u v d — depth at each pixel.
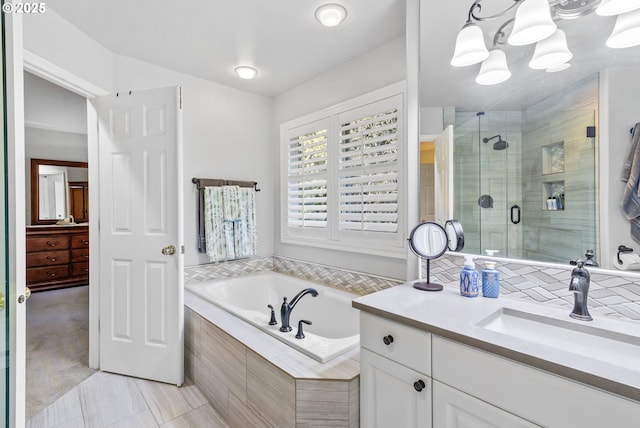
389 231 2.24
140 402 1.94
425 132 1.72
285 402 1.38
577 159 1.23
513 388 0.89
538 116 1.33
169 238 2.15
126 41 2.25
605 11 1.16
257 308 2.99
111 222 2.28
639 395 0.69
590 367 0.78
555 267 1.29
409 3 1.76
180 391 2.06
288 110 3.17
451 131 1.61
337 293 2.48
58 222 4.82
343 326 2.34
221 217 2.88
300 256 3.08
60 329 3.12
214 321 1.96
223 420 1.79
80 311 3.65
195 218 2.85
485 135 1.49
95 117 2.31
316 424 1.33
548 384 0.83
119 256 2.26
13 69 1.06
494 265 1.42
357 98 2.46
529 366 0.86
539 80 1.32
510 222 1.42
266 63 2.60
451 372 1.03
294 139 3.11
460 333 1.00
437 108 1.66
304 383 1.33
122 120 2.24
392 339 1.21
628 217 1.13
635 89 1.11
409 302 1.33
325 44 2.30
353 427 1.33
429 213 1.72
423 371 1.11
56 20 1.90
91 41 2.19
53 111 4.00
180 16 1.96
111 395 2.01
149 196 2.19
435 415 1.08
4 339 1.05
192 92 2.84
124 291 2.25
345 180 2.55
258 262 3.26
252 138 3.25
